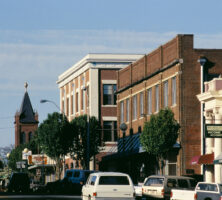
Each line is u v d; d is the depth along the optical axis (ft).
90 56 341.41
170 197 143.43
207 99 195.11
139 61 263.70
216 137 176.35
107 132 342.03
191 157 214.28
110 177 129.49
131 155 262.26
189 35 217.15
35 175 482.69
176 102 218.18
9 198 182.39
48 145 303.89
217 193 140.36
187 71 216.33
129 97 277.44
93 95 339.98
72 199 176.24
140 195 169.99
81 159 308.19
